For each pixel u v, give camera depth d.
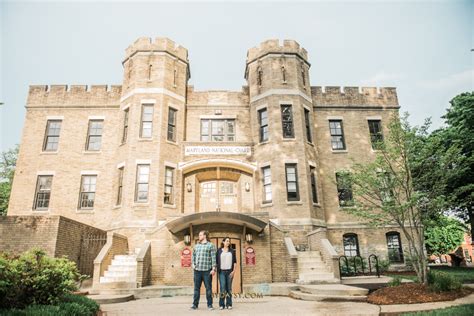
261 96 20.02
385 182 12.09
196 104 20.80
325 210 19.17
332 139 20.95
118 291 11.70
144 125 18.72
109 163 19.59
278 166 18.12
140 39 20.16
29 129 20.22
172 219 13.20
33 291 7.09
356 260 17.78
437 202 11.00
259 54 20.83
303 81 20.83
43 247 12.29
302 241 16.73
